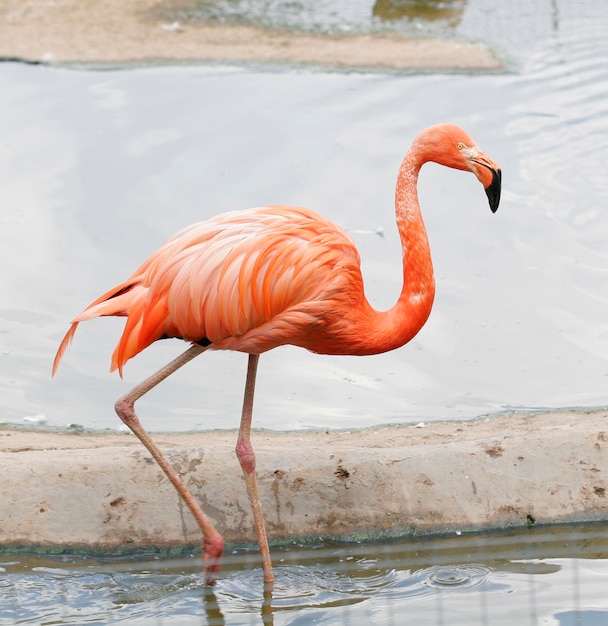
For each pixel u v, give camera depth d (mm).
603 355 14578
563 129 21625
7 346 14938
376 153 20688
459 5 30219
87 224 18219
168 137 21406
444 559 10445
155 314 9680
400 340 10406
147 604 9820
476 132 21500
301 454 11219
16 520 10711
